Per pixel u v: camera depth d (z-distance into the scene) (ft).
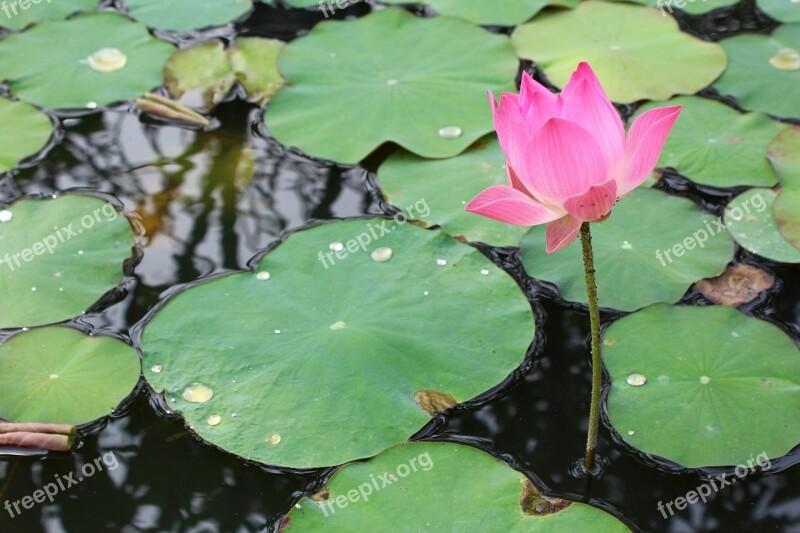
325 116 8.24
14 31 9.73
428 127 8.02
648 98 8.31
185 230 7.26
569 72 8.68
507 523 4.81
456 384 5.76
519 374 5.92
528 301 6.32
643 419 5.45
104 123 8.49
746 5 9.78
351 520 4.86
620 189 4.51
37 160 8.04
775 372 5.64
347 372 5.80
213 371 5.89
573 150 4.20
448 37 9.27
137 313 6.47
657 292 6.31
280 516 5.16
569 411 5.68
